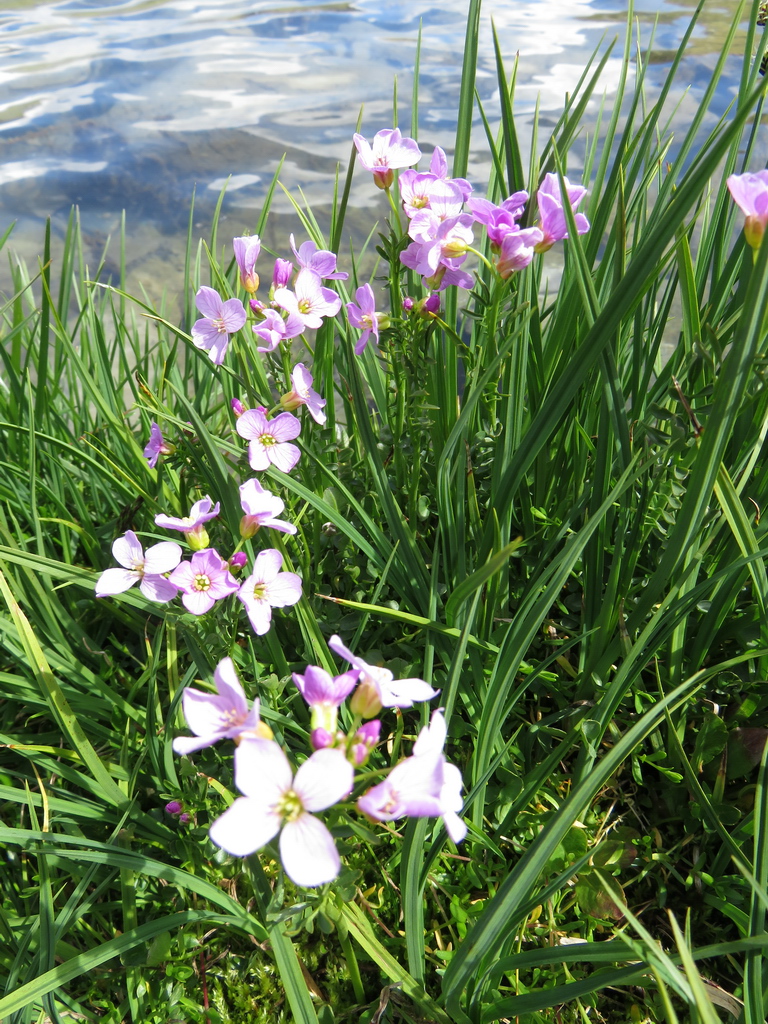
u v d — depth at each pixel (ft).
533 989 0.54
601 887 0.56
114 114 2.00
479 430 0.73
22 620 0.55
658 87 1.75
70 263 0.87
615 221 0.63
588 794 0.46
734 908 0.55
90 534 0.80
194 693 0.39
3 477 0.82
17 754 0.66
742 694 0.64
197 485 0.76
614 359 0.58
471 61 0.64
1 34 2.67
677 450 0.58
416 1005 0.53
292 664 0.67
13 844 0.62
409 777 0.37
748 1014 0.45
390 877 0.59
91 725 0.64
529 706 0.68
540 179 0.69
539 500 0.71
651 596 0.59
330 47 2.37
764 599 0.58
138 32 2.64
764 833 0.47
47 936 0.50
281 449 0.59
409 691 0.42
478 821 0.57
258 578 0.51
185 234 1.47
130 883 0.54
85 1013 0.54
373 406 0.89
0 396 0.86
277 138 1.80
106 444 0.86
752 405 0.62
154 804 0.63
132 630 0.77
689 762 0.59
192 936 0.56
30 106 2.07
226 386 0.78
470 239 0.57
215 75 2.21
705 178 0.46
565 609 0.69
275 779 0.35
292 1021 0.56
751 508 0.63
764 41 0.60
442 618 0.65
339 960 0.57
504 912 0.45
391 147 0.61
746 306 0.45
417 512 0.71
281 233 1.44
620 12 2.40
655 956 0.43
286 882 0.51
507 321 0.67
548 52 2.10
